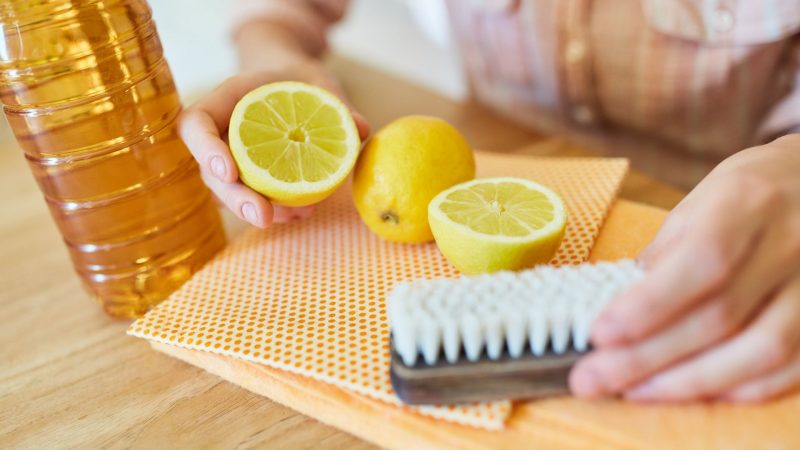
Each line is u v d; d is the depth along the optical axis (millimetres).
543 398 343
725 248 316
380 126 591
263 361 377
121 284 433
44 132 398
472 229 384
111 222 420
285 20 676
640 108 626
